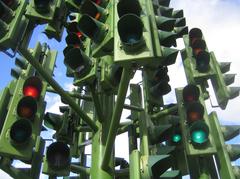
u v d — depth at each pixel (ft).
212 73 21.91
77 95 22.49
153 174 15.87
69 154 19.01
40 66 17.44
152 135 19.40
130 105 20.94
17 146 16.94
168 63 14.93
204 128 18.24
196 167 19.81
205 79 22.16
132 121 22.07
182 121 19.26
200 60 22.06
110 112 21.33
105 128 20.77
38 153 19.48
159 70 23.04
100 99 21.76
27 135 17.13
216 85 22.29
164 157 15.69
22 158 16.96
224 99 21.61
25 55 16.81
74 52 18.52
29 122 17.24
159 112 22.31
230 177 18.29
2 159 17.76
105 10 15.89
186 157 21.02
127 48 12.61
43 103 18.83
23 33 16.58
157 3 20.25
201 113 19.15
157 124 22.57
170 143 22.47
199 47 22.45
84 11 16.19
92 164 20.21
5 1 16.44
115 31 13.30
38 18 16.63
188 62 22.74
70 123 23.52
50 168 18.54
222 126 20.20
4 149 16.63
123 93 14.62
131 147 20.20
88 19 15.23
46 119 22.35
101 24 15.12
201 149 18.07
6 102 19.35
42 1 16.84
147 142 18.61
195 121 18.99
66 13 21.08
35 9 16.69
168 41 15.07
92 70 18.51
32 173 18.76
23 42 16.49
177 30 23.27
